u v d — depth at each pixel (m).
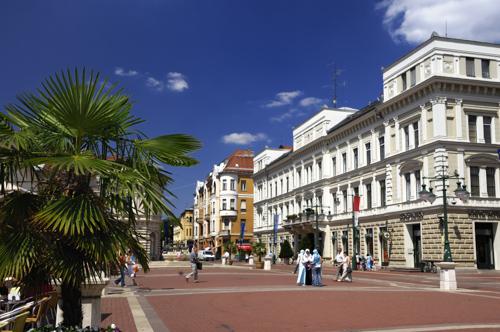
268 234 81.88
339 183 58.12
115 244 6.70
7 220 6.59
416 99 43.19
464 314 14.55
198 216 118.50
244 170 100.56
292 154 70.94
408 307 16.38
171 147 7.39
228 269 48.44
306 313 14.88
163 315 14.48
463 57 41.75
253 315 14.47
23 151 6.66
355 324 12.66
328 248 59.16
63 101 6.59
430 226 40.44
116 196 6.94
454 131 40.47
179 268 50.44
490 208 39.84
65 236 6.61
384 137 48.72
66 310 6.98
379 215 48.12
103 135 7.08
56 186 7.02
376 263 48.19
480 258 40.00
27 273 6.60
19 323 8.21
